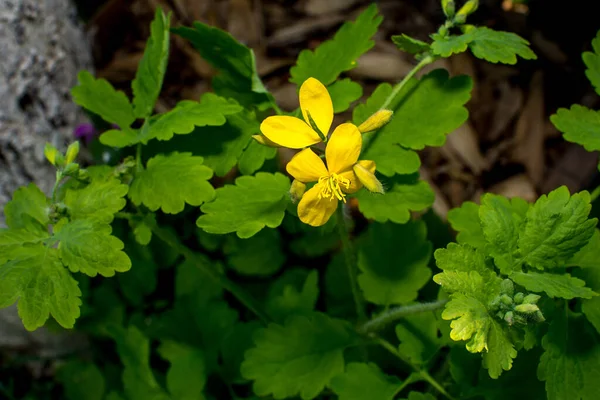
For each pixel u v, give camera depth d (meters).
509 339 0.25
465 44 0.28
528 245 0.26
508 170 0.44
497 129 0.46
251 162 0.29
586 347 0.27
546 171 0.44
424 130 0.28
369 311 0.34
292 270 0.35
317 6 0.51
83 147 0.38
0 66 0.34
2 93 0.34
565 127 0.29
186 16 0.50
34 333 0.36
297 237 0.36
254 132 0.29
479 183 0.44
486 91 0.47
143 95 0.30
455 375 0.30
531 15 0.48
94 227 0.27
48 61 0.36
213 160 0.29
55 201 0.28
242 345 0.33
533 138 0.45
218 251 0.37
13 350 0.37
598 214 0.33
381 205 0.29
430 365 0.31
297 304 0.33
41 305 0.27
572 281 0.26
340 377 0.30
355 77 0.47
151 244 0.36
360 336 0.31
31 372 0.38
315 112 0.26
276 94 0.47
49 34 0.36
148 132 0.28
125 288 0.36
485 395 0.29
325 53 0.30
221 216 0.27
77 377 0.35
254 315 0.36
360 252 0.32
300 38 0.50
